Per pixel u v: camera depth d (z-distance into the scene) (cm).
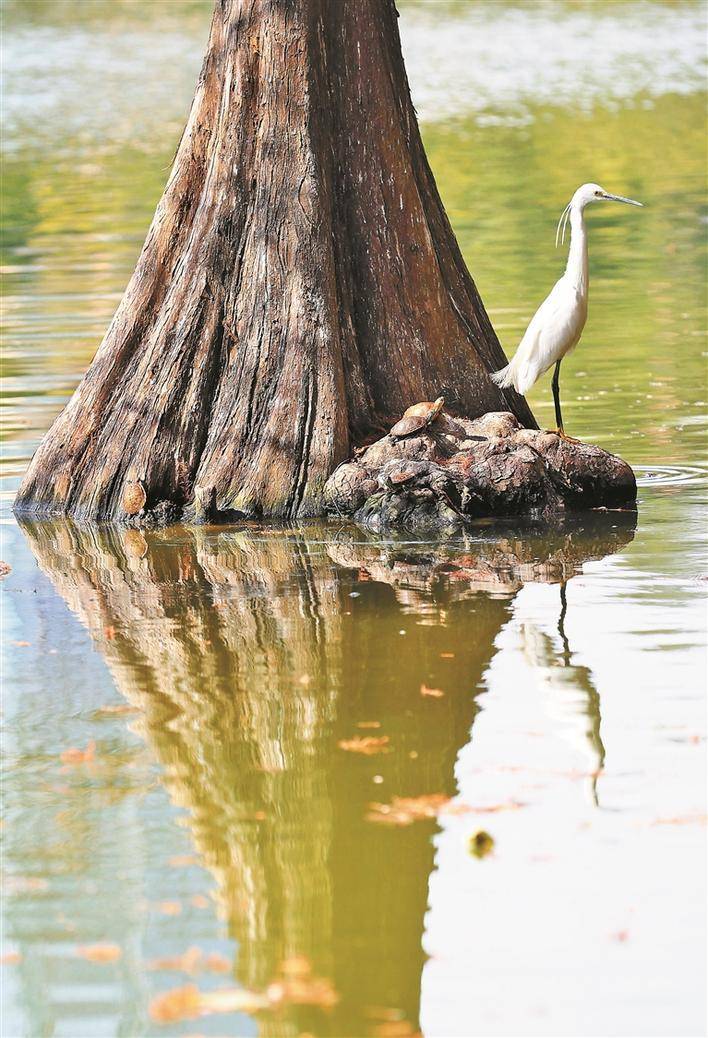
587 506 1495
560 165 4072
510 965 695
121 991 683
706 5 9575
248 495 1502
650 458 1661
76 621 1200
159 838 820
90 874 784
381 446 1492
